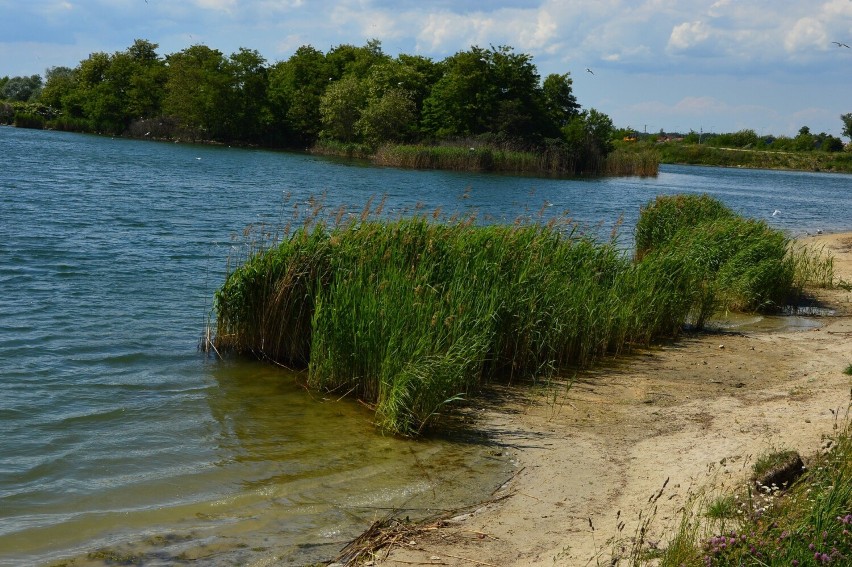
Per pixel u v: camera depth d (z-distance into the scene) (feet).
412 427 31.99
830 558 17.57
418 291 36.04
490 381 39.47
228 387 36.65
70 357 39.75
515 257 44.29
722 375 41.01
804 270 71.92
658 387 38.75
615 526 22.98
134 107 343.05
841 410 32.71
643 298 47.96
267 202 116.98
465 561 21.15
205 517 23.90
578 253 49.01
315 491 26.02
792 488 23.24
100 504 24.47
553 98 305.94
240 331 41.47
